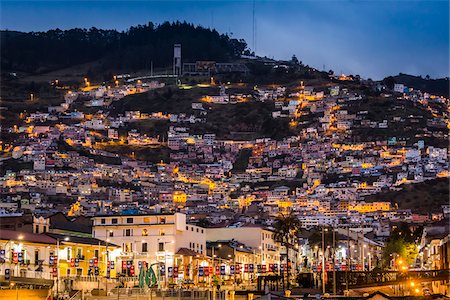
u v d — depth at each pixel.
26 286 150.50
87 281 182.88
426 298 131.12
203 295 166.50
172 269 183.75
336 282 187.00
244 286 199.50
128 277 199.25
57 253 168.62
